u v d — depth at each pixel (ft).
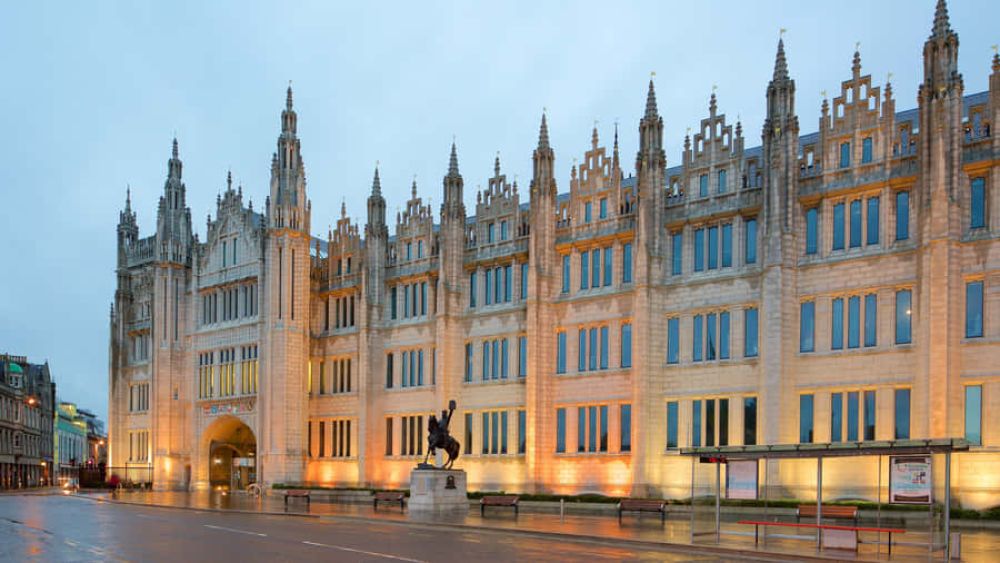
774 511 138.10
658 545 101.81
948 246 134.41
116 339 315.37
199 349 264.11
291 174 239.50
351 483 228.02
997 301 132.87
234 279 253.24
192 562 85.46
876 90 149.48
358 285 234.79
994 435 130.72
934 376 133.80
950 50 138.62
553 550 96.48
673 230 173.99
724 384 161.79
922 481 91.61
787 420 151.33
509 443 197.16
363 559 87.04
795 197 155.74
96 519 147.43
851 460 144.97
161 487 268.00
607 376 180.45
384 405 226.17
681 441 166.50
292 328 234.58
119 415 310.45
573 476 182.80
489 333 204.64
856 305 148.87
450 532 121.70
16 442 460.55
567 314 189.06
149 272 307.58
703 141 171.53
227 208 260.62
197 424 260.83
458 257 211.00
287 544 102.47
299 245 238.68
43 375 529.45
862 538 111.65
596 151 188.85
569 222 192.54
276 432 230.27
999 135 135.33
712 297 165.58
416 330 221.05
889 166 146.20
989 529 122.52
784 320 152.87
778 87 157.07
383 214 232.32
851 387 146.72
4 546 101.76
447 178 212.23
